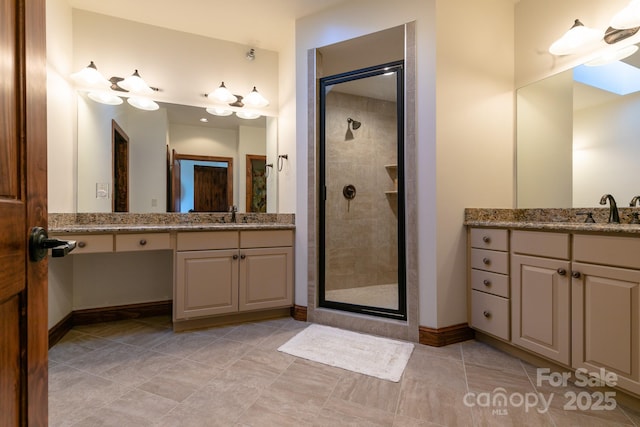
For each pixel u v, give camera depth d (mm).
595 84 2043
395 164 3457
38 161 665
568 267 1613
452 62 2223
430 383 1659
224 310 2482
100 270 2650
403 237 2332
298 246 2713
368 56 2764
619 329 1406
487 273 2086
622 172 1918
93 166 2604
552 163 2256
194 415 1392
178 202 2875
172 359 1930
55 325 2229
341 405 1468
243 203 3062
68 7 2449
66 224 2416
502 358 1942
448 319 2168
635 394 1351
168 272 2877
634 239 1358
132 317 2729
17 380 586
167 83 2816
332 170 3215
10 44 574
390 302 2777
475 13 2320
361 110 3346
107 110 2660
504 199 2395
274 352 2025
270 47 3117
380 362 1888
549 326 1704
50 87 2207
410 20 2252
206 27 2803
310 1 2475
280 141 3102
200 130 2938
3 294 533
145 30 2738
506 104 2438
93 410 1421
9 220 556
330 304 2611
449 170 2201
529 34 2389
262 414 1400
